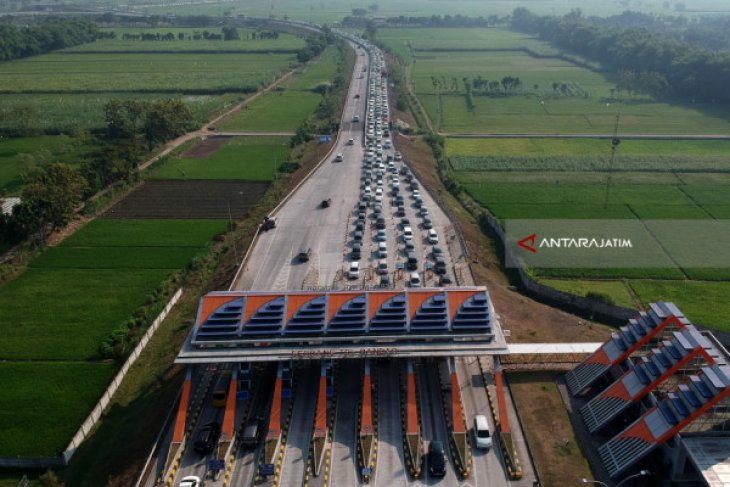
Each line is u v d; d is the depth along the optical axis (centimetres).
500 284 10225
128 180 14912
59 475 6538
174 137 19188
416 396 7388
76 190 12488
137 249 11631
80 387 7812
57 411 7400
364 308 7575
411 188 14050
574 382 7581
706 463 5741
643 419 6381
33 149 17650
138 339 8631
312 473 6278
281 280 9844
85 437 7062
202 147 18288
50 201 11638
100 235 12225
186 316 9469
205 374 7856
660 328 7081
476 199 14112
